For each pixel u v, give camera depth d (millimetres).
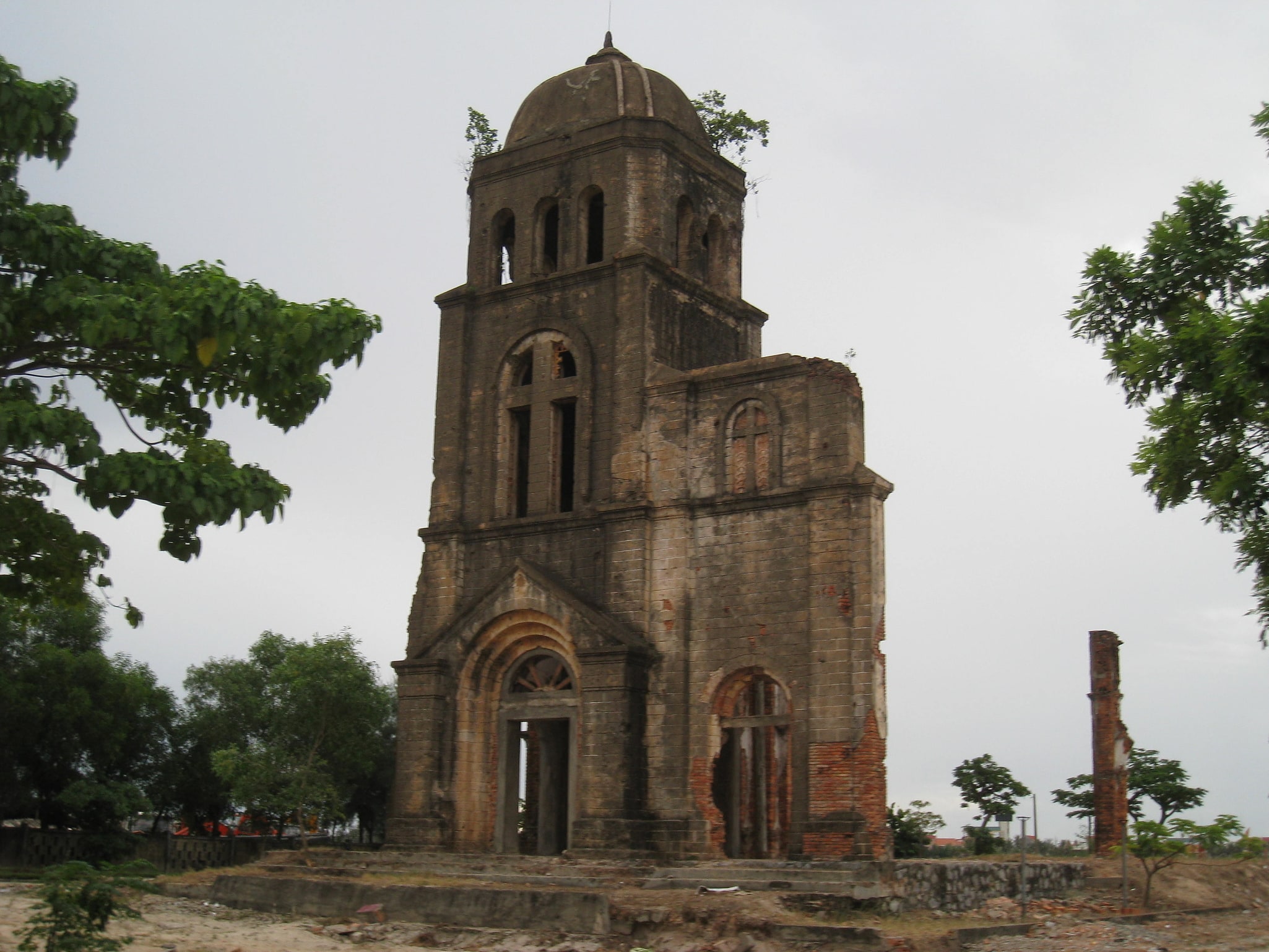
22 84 20234
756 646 34688
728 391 36812
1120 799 44875
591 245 42594
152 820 67125
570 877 30609
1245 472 21578
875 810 32375
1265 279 24156
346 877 33094
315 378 21531
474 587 39312
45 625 57281
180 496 20031
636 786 34812
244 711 63062
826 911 26219
